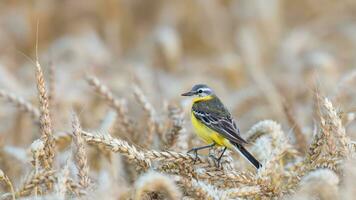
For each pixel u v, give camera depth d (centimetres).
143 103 1113
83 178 784
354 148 823
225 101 1698
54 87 1185
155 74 1958
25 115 1413
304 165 873
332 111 815
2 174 803
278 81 1928
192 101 1293
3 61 2153
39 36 2389
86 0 2486
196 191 761
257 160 985
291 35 2345
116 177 915
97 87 1138
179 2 2552
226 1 2570
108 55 2172
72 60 2067
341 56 2220
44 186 841
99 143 822
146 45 2375
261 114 1559
